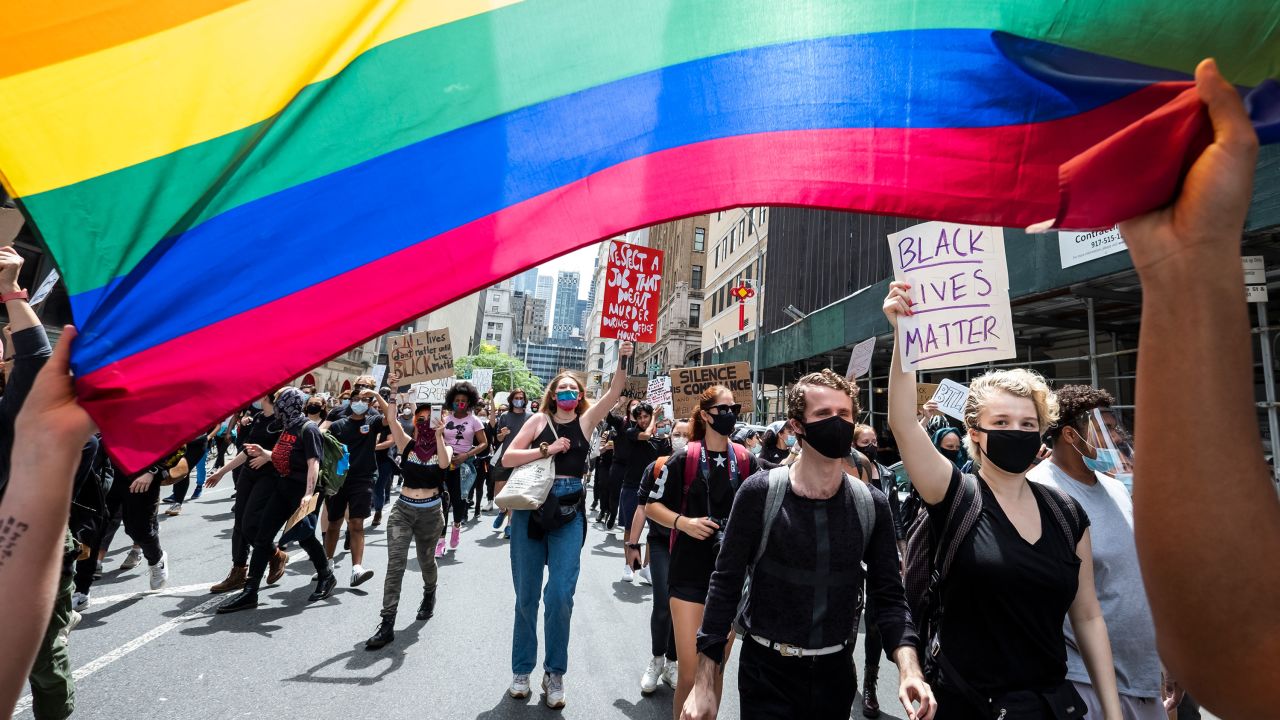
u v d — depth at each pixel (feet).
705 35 4.19
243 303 3.80
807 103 4.17
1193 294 2.02
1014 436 6.84
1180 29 3.33
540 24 4.16
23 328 4.55
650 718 12.32
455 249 4.04
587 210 4.18
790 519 7.37
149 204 3.67
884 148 4.06
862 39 4.07
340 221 3.94
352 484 20.79
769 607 7.34
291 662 14.12
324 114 3.92
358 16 3.91
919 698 6.19
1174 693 9.04
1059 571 6.47
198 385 3.66
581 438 13.60
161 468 18.75
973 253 10.75
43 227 3.54
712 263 127.54
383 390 32.50
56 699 9.04
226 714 11.53
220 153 3.76
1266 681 1.84
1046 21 3.64
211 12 3.73
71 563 9.31
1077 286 23.56
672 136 4.26
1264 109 3.12
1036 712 6.19
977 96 3.90
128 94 3.63
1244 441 1.92
